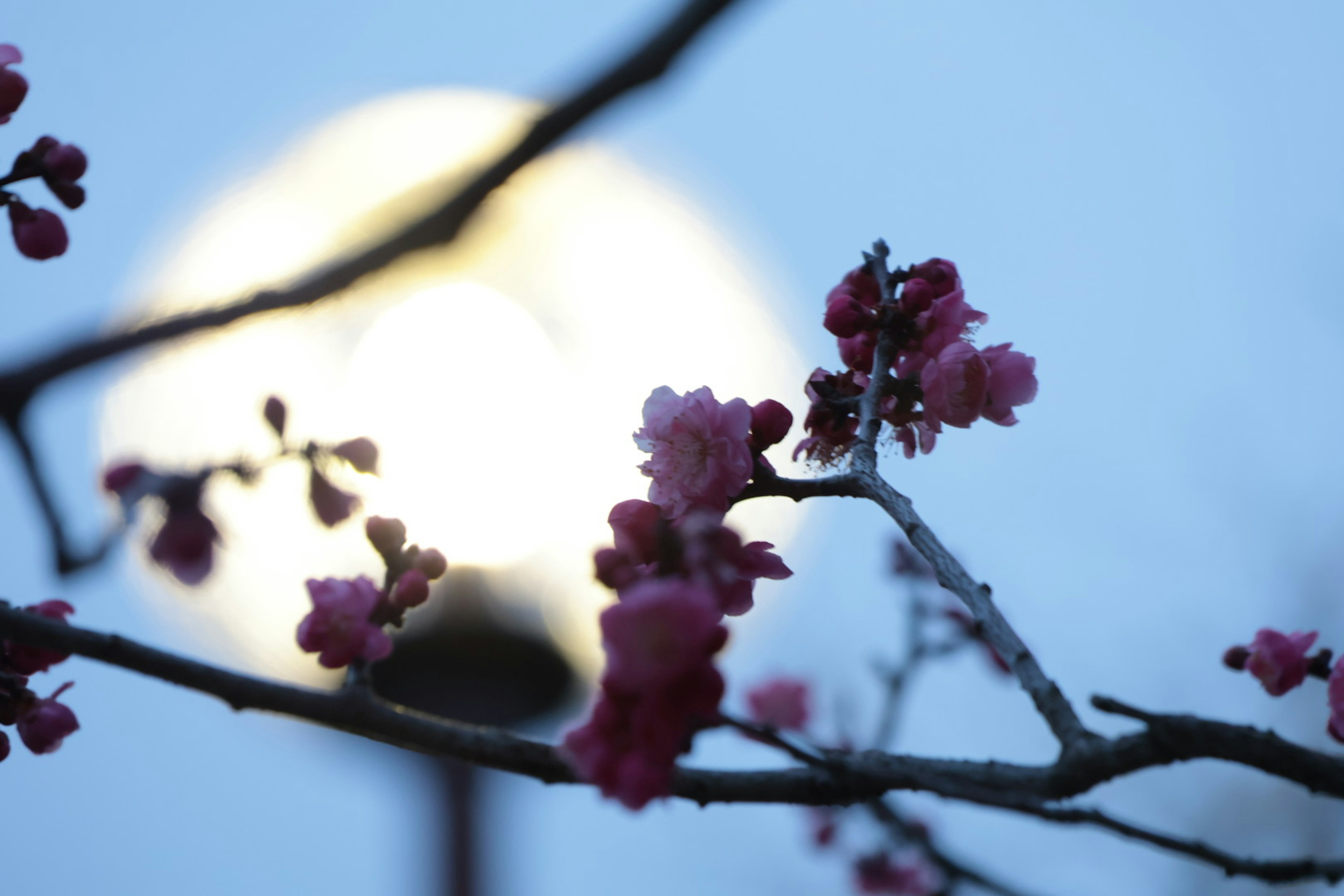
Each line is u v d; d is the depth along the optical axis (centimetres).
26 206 123
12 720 121
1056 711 115
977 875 145
